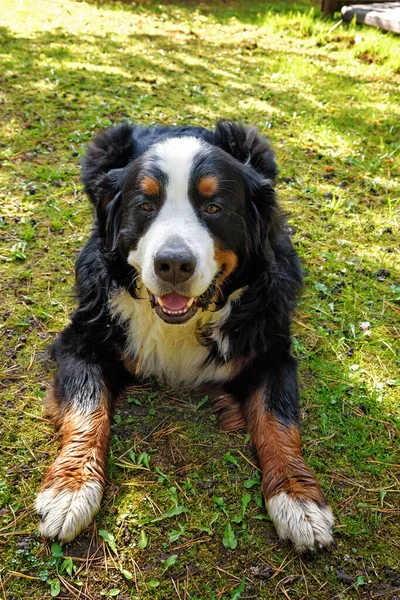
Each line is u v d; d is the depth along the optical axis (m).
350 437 0.84
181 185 0.79
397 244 1.30
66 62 2.29
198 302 0.83
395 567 0.68
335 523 0.72
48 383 0.90
